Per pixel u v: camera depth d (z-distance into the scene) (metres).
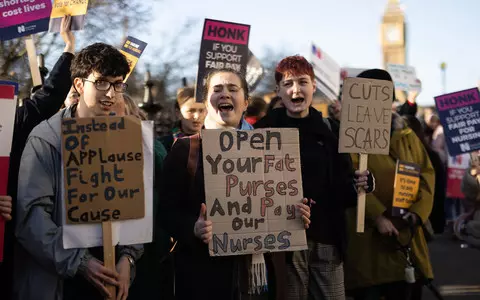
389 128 5.16
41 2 5.02
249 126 4.79
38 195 3.80
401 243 5.80
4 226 3.92
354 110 5.08
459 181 9.54
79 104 4.03
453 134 7.87
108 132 3.89
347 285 5.86
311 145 4.89
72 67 4.02
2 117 3.95
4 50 12.41
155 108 10.73
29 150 3.88
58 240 3.79
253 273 4.11
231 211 4.09
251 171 4.15
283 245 4.12
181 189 4.18
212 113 4.32
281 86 4.98
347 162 5.01
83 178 3.85
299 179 4.21
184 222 4.04
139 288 4.22
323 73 8.14
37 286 3.86
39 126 3.95
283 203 4.17
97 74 3.90
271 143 4.20
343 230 4.86
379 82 5.14
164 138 6.45
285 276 4.20
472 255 11.14
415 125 6.50
